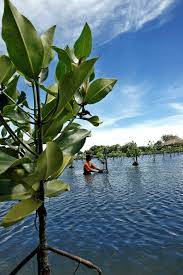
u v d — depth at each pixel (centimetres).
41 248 165
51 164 152
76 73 159
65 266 744
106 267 729
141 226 1068
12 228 1138
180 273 670
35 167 153
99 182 2455
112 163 5191
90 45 183
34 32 156
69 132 198
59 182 187
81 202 1645
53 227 1137
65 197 1850
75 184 2441
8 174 159
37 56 158
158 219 1151
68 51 189
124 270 707
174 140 8512
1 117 166
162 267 707
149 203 1477
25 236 1023
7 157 163
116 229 1051
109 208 1428
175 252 791
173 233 955
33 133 199
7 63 170
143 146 7419
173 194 1683
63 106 166
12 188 165
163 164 4112
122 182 2361
